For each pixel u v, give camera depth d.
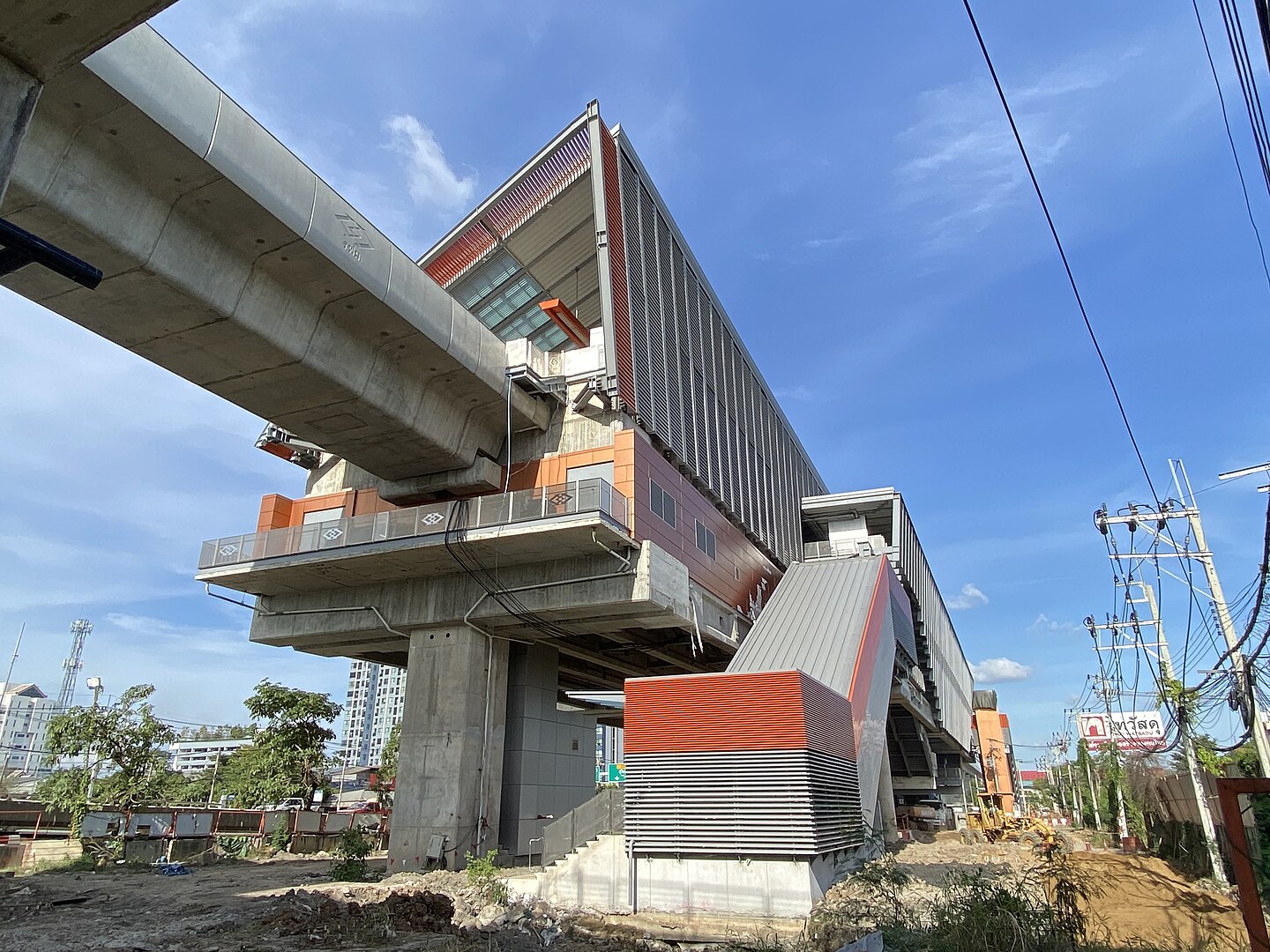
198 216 17.64
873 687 28.53
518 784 28.73
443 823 24.75
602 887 17.41
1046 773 93.00
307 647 32.19
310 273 19.69
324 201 19.03
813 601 33.03
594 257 34.78
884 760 34.06
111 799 28.52
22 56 7.43
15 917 14.97
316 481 31.44
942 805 65.75
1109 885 14.93
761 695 17.75
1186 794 24.75
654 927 15.11
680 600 27.59
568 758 32.12
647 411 29.52
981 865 26.70
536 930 14.81
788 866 16.23
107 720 29.41
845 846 19.09
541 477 28.05
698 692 18.16
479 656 27.25
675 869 16.95
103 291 17.72
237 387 21.91
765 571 42.84
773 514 45.91
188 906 16.00
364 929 13.75
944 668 59.25
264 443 30.44
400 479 28.91
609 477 26.91
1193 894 14.95
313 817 32.66
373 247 20.58
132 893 18.20
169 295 17.92
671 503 30.08
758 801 16.91
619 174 30.28
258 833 31.20
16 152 7.35
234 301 18.75
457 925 15.02
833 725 20.47
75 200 15.46
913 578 51.44
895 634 37.25
